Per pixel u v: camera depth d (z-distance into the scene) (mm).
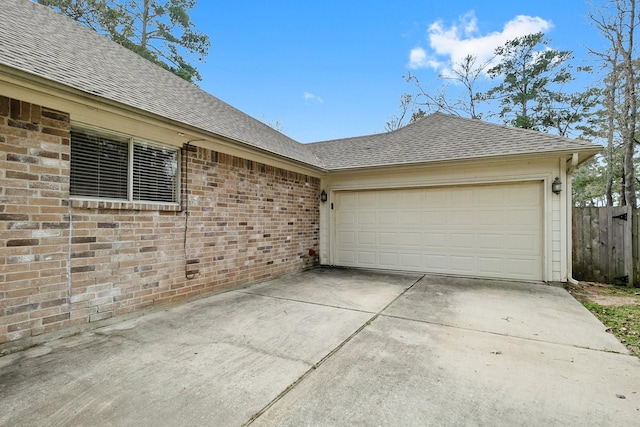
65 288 3715
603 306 5109
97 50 5703
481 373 2848
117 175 4340
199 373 2814
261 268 7016
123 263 4340
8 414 2188
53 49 4391
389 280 7164
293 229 8195
